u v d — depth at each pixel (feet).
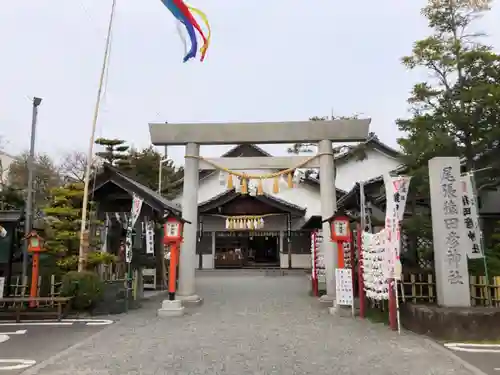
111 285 42.19
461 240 31.73
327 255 46.88
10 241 44.86
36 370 21.75
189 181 48.60
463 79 45.06
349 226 41.91
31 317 37.50
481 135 43.37
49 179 112.16
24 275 44.62
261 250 117.39
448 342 28.09
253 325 34.50
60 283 41.60
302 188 105.50
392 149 102.78
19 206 64.49
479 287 33.12
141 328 33.42
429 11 46.88
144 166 112.98
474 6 45.06
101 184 47.26
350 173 106.83
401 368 22.04
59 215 45.91
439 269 32.04
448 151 43.70
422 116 45.70
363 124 47.19
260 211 100.63
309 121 47.93
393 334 30.71
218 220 104.73
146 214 54.39
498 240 50.70
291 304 47.44
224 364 22.85
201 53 43.86
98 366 22.49
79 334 31.12
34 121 50.11
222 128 48.55
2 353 25.45
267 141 48.42
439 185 32.76
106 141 79.61
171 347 26.81
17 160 112.88
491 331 28.58
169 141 49.14
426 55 45.75
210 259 103.50
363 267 38.47
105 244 53.88
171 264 41.45
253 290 62.49
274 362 23.25
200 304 47.03
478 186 46.57
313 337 29.76
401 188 32.50
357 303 46.01
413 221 43.42
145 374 21.09
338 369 21.91
